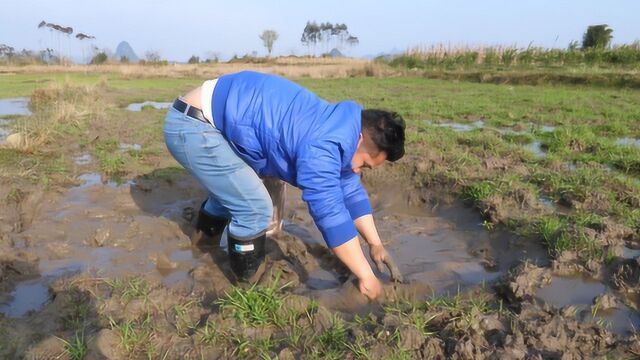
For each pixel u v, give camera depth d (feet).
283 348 8.39
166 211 15.62
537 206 15.26
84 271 11.21
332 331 8.62
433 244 13.50
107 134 27.48
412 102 43.21
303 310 9.50
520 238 13.19
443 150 23.00
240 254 10.78
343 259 9.76
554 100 43.75
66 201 16.22
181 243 13.37
